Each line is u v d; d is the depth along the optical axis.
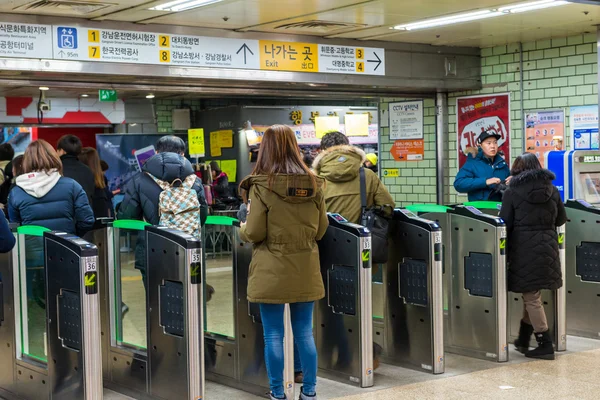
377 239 5.86
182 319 4.89
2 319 5.52
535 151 9.78
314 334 6.07
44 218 5.60
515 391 5.52
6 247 4.65
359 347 5.70
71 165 7.65
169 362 5.05
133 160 13.34
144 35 7.79
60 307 4.87
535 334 6.54
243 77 8.38
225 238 5.71
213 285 5.88
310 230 4.77
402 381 5.87
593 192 7.71
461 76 10.09
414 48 9.70
